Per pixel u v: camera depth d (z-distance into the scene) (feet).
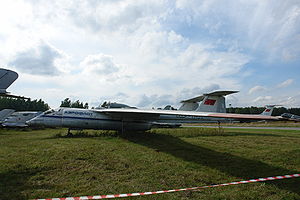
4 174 17.04
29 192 13.47
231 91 54.85
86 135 46.75
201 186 15.46
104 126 51.01
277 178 17.31
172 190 14.32
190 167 20.27
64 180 16.03
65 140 37.35
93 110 50.93
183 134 50.26
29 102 229.66
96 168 19.31
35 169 18.54
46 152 25.16
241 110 305.53
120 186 14.92
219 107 60.08
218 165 21.30
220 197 13.21
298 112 326.44
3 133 54.90
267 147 31.83
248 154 26.58
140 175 17.58
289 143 36.17
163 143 35.32
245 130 70.38
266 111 128.36
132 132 52.34
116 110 47.39
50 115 47.60
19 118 74.95
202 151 28.27
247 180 16.88
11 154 24.20
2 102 203.51
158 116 53.06
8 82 21.38
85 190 14.05
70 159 21.99
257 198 13.39
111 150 27.63
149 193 13.58
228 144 34.58
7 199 12.36
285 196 13.89
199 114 34.14
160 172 18.47
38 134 51.42
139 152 27.04
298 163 22.88
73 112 48.75
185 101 81.51
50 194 13.19
